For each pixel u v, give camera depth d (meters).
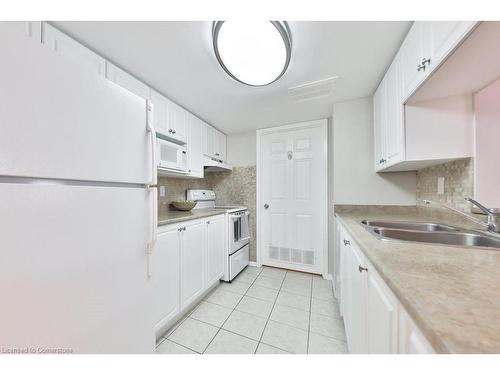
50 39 1.04
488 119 1.13
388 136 1.51
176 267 1.60
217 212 2.21
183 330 1.53
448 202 1.40
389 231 1.26
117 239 0.86
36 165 0.60
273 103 2.09
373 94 1.92
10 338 0.55
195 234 1.86
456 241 1.10
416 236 1.20
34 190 0.60
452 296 0.45
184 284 1.70
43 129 0.61
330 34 1.17
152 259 1.05
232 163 3.11
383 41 1.23
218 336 1.46
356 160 2.03
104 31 1.12
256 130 2.95
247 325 1.59
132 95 0.94
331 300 1.96
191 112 2.29
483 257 0.69
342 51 1.32
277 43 1.19
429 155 1.23
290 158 2.78
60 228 0.66
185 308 1.71
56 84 0.65
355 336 1.07
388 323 0.61
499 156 1.12
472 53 0.82
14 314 0.56
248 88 1.77
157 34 1.15
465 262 0.65
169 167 1.87
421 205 1.77
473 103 1.16
